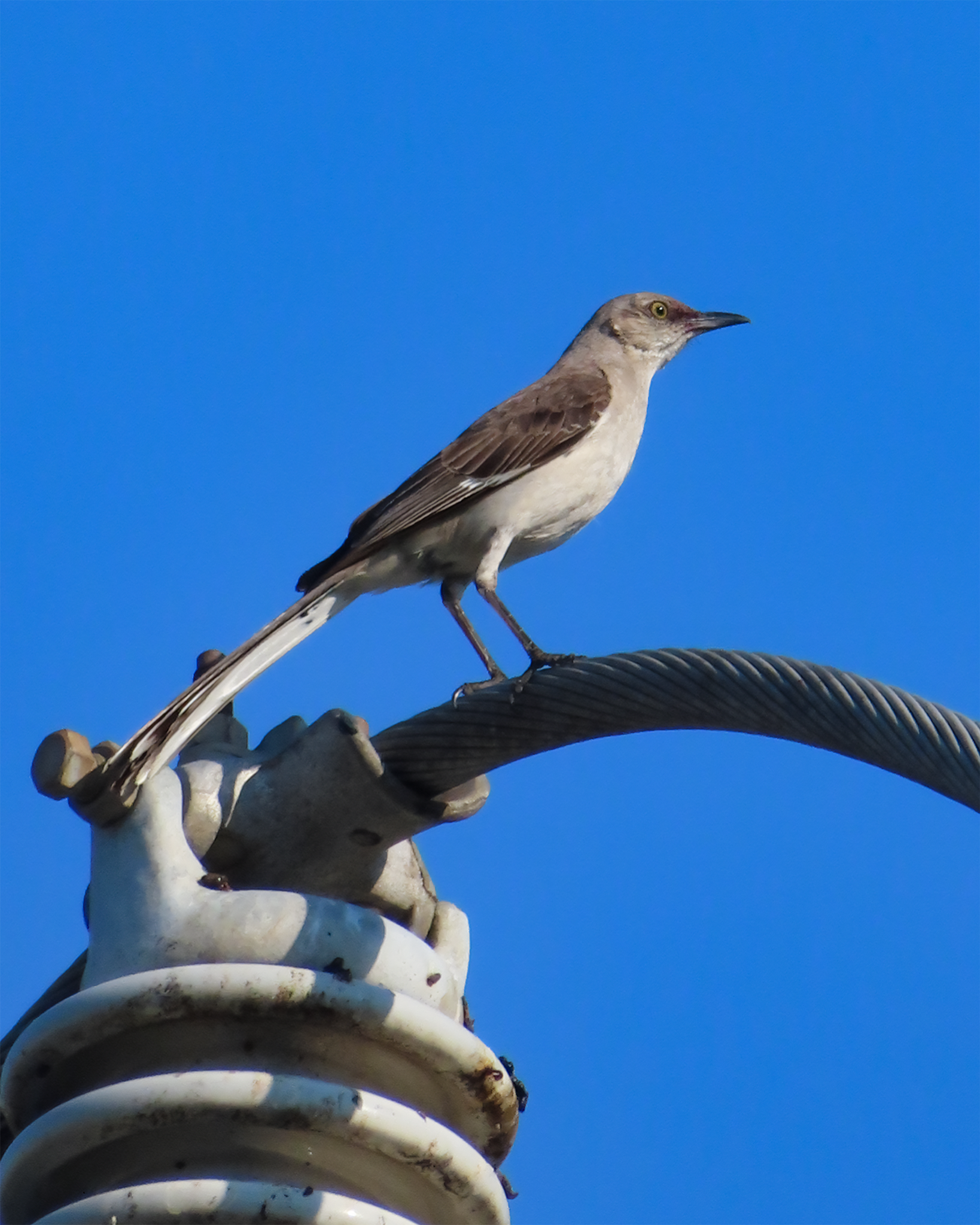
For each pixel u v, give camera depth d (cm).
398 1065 641
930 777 627
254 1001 616
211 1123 606
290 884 718
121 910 655
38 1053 637
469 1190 632
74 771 663
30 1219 638
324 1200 587
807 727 668
